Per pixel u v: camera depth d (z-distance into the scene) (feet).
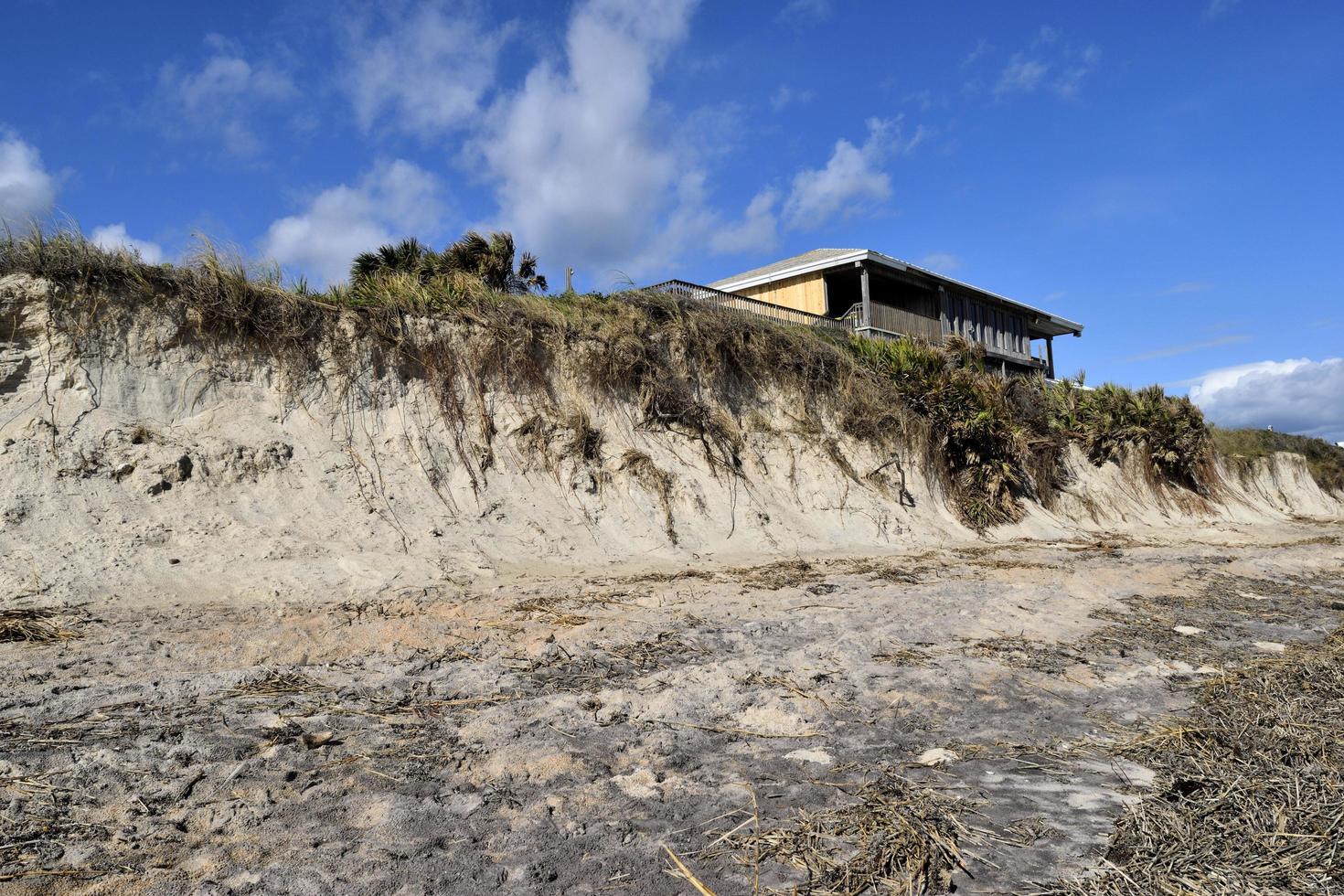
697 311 49.29
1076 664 19.71
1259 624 25.57
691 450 44.06
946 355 63.57
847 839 10.30
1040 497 63.36
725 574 31.96
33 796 10.44
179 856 9.31
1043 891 9.00
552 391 41.22
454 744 13.16
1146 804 11.38
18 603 20.74
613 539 36.17
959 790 11.96
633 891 9.00
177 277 32.81
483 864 9.43
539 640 19.74
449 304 40.14
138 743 12.28
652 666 18.25
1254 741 14.17
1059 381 82.43
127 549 24.84
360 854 9.54
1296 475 109.91
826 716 15.20
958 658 19.54
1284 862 9.50
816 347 53.62
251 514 29.07
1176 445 79.97
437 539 31.60
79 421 28.48
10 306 29.32
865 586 30.12
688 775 12.41
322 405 34.37
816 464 48.91
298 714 13.97
